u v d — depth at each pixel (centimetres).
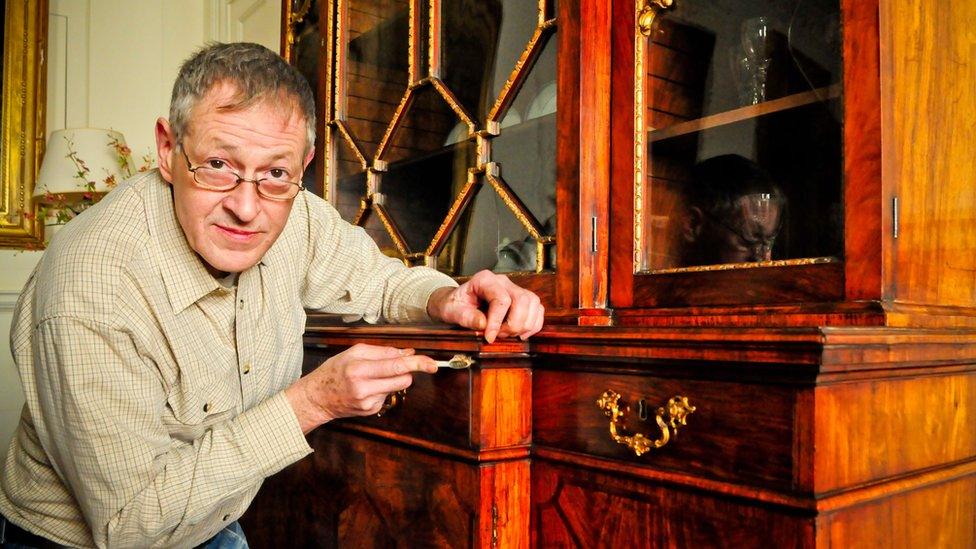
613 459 85
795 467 67
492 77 118
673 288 96
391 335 106
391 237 137
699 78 96
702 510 75
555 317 102
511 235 113
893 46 79
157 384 85
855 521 70
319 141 159
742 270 88
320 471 125
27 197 231
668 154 99
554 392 94
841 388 69
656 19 100
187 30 267
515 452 95
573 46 103
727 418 73
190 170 79
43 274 82
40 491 91
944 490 83
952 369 83
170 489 81
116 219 84
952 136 87
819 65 83
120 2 252
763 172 88
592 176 103
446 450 97
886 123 77
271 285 102
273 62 81
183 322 88
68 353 76
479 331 92
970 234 90
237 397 98
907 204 79
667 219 98
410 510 104
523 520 96
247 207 79
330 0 156
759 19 90
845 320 78
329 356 124
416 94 134
